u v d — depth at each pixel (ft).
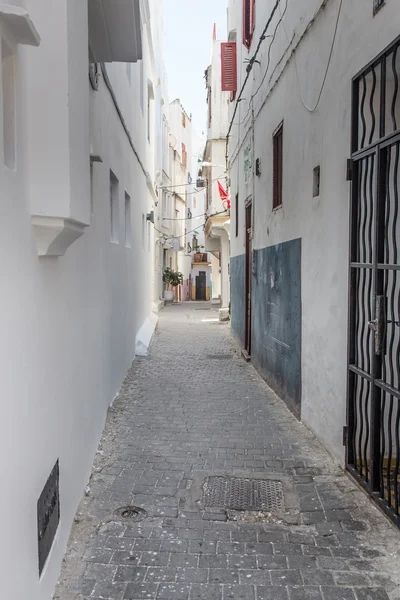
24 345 7.39
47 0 7.82
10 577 6.49
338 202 14.16
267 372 24.85
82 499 12.39
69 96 7.93
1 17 6.30
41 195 7.79
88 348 13.82
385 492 12.17
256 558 10.07
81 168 8.93
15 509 6.79
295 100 18.92
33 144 7.77
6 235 6.57
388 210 11.50
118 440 16.65
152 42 46.85
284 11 20.51
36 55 7.80
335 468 14.28
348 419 13.41
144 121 40.09
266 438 16.92
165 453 15.60
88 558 10.01
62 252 9.21
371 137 12.14
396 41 10.45
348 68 13.33
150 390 23.56
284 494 12.77
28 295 7.65
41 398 8.33
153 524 11.35
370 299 12.36
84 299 13.12
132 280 30.17
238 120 36.99
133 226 30.89
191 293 138.41
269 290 24.29
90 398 14.05
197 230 144.05
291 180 19.58
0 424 6.23
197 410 20.30
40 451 8.19
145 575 9.51
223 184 60.39
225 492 12.94
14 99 7.01
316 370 16.39
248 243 32.89
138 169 34.30
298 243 18.49
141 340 33.86
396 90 10.91
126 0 12.73
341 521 11.41
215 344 38.70
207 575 9.52
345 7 13.48
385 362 13.03
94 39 14.93
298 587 9.16
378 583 9.26
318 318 16.07
